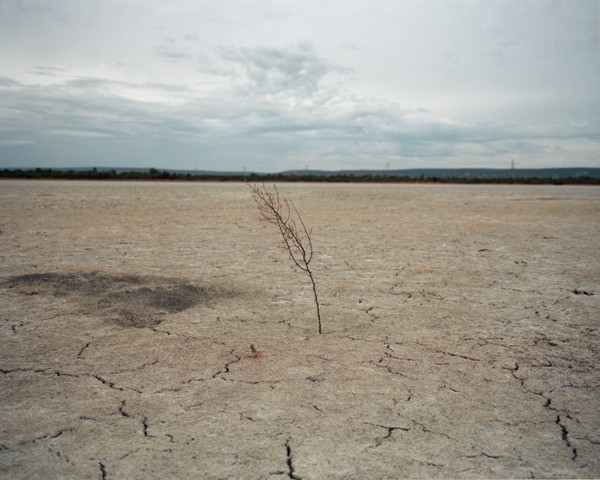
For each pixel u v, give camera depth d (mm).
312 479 1866
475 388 2662
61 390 2607
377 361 3021
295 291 4750
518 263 6312
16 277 5211
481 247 7676
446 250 7344
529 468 1951
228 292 4699
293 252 6996
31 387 2645
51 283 4969
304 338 3434
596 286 5043
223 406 2432
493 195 25828
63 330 3572
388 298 4523
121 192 23641
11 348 3211
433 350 3219
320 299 4473
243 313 4031
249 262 6203
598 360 3088
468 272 5711
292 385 2668
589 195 26516
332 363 2982
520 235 9242
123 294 4578
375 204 18000
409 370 2891
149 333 3525
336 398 2520
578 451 2076
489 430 2230
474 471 1925
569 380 2785
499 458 2016
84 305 4219
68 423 2271
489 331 3621
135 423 2271
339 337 3459
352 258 6578
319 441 2119
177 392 2582
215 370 2869
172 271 5602
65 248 7129
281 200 19531
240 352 3160
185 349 3209
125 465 1952
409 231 9750
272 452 2037
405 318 3912
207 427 2234
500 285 5070
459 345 3318
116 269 5668
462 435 2182
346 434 2176
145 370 2867
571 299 4543
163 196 21000
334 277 5383
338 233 9328
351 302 4383
